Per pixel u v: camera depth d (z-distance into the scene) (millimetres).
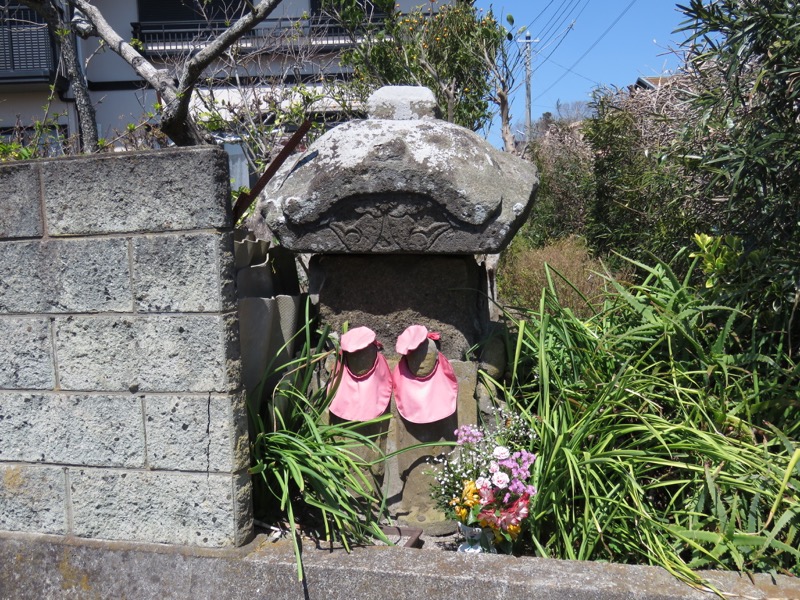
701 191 4895
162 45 11156
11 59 11523
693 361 3180
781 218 3344
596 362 3285
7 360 2754
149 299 2604
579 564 2490
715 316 3482
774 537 2537
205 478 2613
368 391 3123
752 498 2629
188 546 2646
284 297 3152
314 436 2773
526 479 2826
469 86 8836
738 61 3297
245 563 2564
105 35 5484
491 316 4266
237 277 3016
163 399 2621
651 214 6344
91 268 2643
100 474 2705
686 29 3432
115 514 2703
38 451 2756
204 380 2582
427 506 3098
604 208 8070
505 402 3160
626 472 2676
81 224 2635
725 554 2551
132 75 11266
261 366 2943
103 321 2650
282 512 2922
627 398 2955
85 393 2691
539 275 6875
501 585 2393
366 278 3256
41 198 2668
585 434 2816
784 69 3145
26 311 2719
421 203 3004
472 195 2947
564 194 10375
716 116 3875
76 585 2730
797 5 3031
